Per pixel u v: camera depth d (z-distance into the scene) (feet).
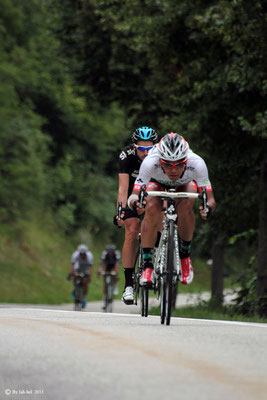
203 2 141.90
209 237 175.63
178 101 154.20
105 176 390.83
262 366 40.83
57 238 333.01
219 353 45.62
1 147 304.30
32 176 315.99
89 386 34.30
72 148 376.27
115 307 224.74
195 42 149.69
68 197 362.12
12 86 328.70
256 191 154.71
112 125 385.50
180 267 71.31
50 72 365.81
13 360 41.93
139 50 156.76
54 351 45.34
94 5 185.78
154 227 71.77
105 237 375.25
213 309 162.61
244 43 126.31
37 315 82.94
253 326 71.56
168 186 72.95
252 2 123.75
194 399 31.22
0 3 341.21
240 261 384.06
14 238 299.58
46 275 290.35
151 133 79.51
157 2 145.28
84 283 189.37
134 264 79.87
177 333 57.77
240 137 140.97
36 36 360.69
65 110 370.12
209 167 146.00
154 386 34.09
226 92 135.74
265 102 134.92
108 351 45.29
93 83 201.16
